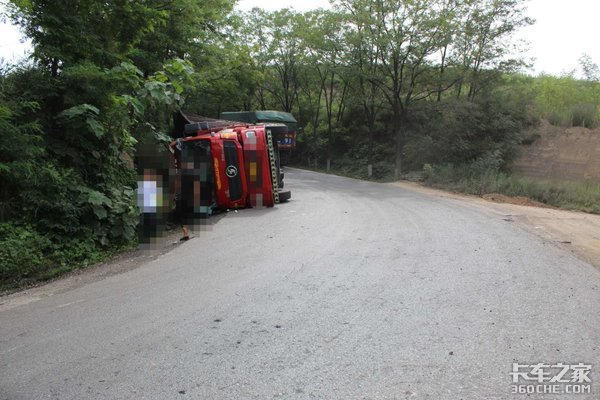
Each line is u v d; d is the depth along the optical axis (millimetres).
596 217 13836
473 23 24859
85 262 8250
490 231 9883
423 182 24125
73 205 8781
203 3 19812
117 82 9773
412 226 10484
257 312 5246
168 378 3793
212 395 3520
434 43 25250
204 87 22031
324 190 19906
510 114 24812
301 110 42031
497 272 6684
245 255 8031
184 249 8797
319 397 3465
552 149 24406
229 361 4070
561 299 5527
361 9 26328
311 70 36812
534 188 18750
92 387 3682
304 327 4781
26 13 9047
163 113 13883
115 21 10688
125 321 5129
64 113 8945
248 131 13641
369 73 27719
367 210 13234
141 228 9789
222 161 13180
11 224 8078
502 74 25547
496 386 3588
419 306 5320
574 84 31422
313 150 40281
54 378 3852
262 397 3479
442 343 4344
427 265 7074
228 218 12109
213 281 6555
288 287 6129
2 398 3545
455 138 24500
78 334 4812
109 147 10094
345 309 5273
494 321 4855
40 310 5723
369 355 4125
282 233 9883
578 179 22141
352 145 38219
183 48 16734
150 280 6805
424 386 3596
